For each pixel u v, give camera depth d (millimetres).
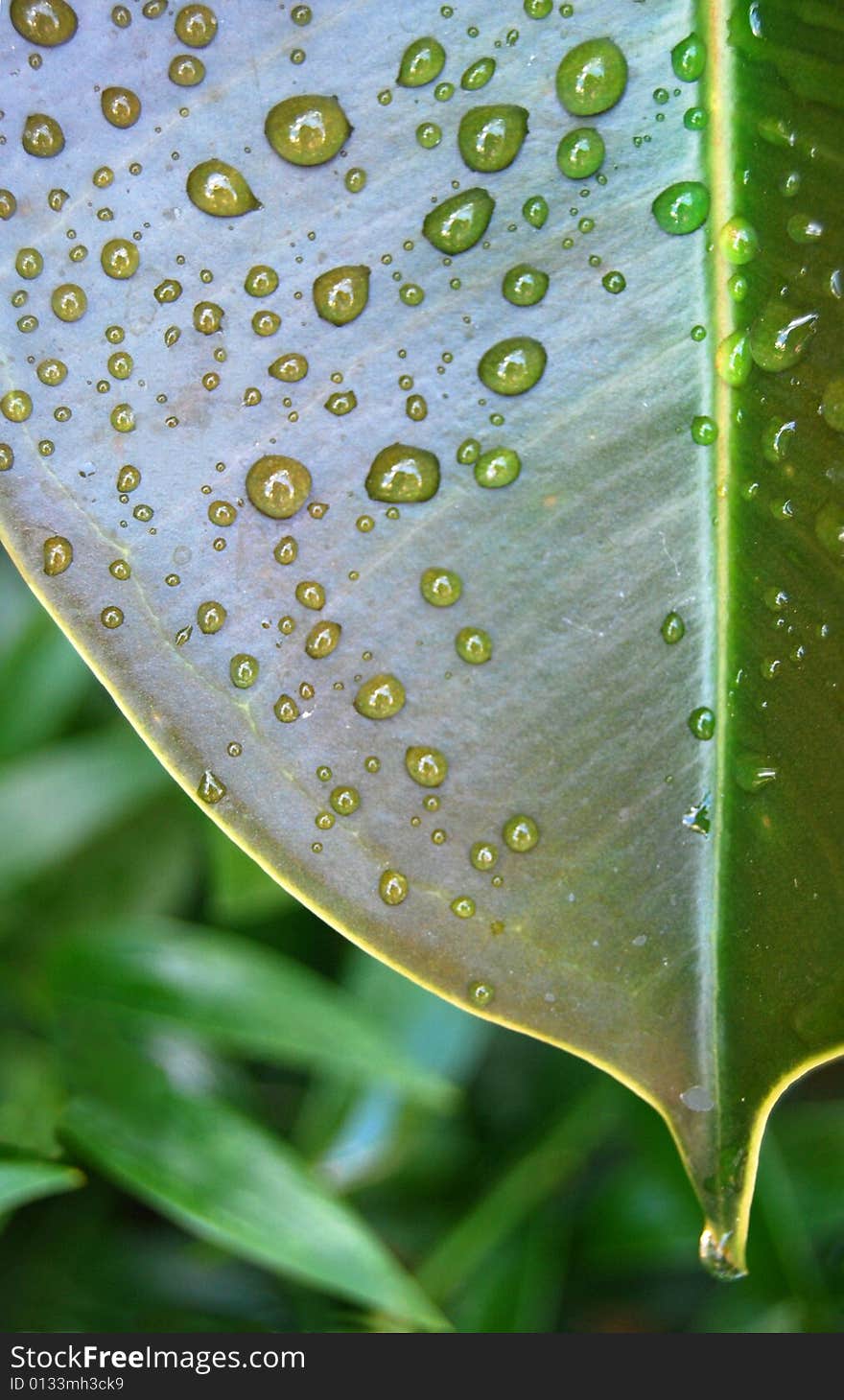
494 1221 447
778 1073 263
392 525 267
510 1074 504
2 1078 413
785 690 268
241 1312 446
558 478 269
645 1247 458
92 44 265
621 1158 507
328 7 268
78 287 264
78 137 265
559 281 269
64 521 262
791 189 270
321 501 266
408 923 264
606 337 269
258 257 266
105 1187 487
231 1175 368
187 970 414
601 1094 469
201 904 519
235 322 266
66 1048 393
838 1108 486
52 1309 444
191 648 263
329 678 265
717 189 270
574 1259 463
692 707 269
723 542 269
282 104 267
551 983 265
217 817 262
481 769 266
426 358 268
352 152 268
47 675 481
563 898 266
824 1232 459
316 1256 361
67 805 460
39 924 473
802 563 269
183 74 266
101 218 265
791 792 267
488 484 268
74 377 264
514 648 268
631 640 269
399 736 266
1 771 462
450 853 265
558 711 268
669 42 271
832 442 270
